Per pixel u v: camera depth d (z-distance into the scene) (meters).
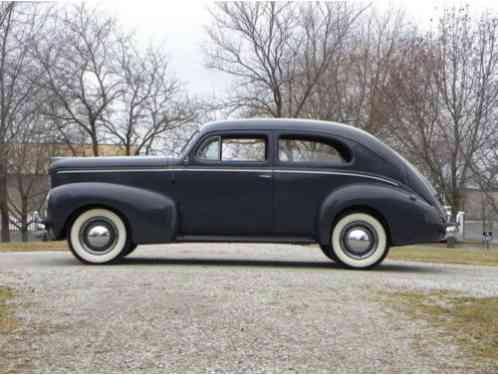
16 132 26.06
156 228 8.27
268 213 8.36
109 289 6.30
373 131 28.25
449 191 28.39
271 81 30.41
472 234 40.72
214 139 8.45
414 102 27.16
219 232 8.41
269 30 30.16
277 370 4.15
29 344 4.61
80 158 8.59
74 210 8.29
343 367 4.21
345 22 29.86
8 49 24.48
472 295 6.32
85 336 4.79
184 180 8.37
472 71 27.20
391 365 4.26
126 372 4.08
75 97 31.09
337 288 6.50
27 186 35.41
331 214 8.24
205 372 4.10
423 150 27.47
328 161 8.41
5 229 31.03
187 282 6.68
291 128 8.43
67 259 9.30
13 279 6.85
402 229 8.22
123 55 33.00
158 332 4.88
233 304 5.70
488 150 27.23
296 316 5.36
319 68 29.62
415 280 7.21
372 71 29.78
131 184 8.39
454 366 4.25
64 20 30.59
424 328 5.09
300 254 11.19
